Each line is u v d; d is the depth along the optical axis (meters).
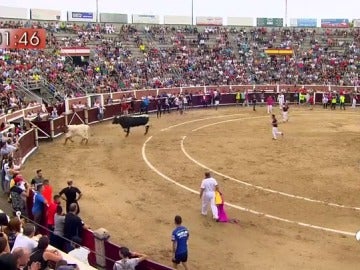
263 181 19.55
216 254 12.80
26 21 60.00
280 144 27.16
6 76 38.16
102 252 11.21
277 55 59.12
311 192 18.02
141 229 14.64
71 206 11.96
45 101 37.44
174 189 18.72
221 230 14.49
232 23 73.69
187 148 26.34
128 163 23.09
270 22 74.75
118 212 16.16
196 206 16.72
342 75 54.38
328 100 45.16
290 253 12.81
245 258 12.55
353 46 61.94
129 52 54.66
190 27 66.88
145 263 9.70
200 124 35.09
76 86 42.50
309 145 26.84
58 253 8.45
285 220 15.20
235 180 19.73
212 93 45.94
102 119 36.88
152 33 61.50
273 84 51.94
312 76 54.31
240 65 56.81
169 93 46.91
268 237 13.91
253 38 64.19
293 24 78.50
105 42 55.81
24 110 31.02
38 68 43.06
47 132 28.69
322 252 12.85
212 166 22.20
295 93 48.34
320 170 21.25
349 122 35.47
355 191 18.11
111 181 19.97
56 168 22.19
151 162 23.19
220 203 15.15
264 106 46.69
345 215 15.56
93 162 23.39
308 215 15.62
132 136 30.34
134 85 46.84
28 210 14.45
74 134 27.59
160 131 32.12
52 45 51.53
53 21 62.59
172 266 12.03
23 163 22.95
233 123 35.31
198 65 55.22
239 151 25.42
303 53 60.44
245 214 15.78
